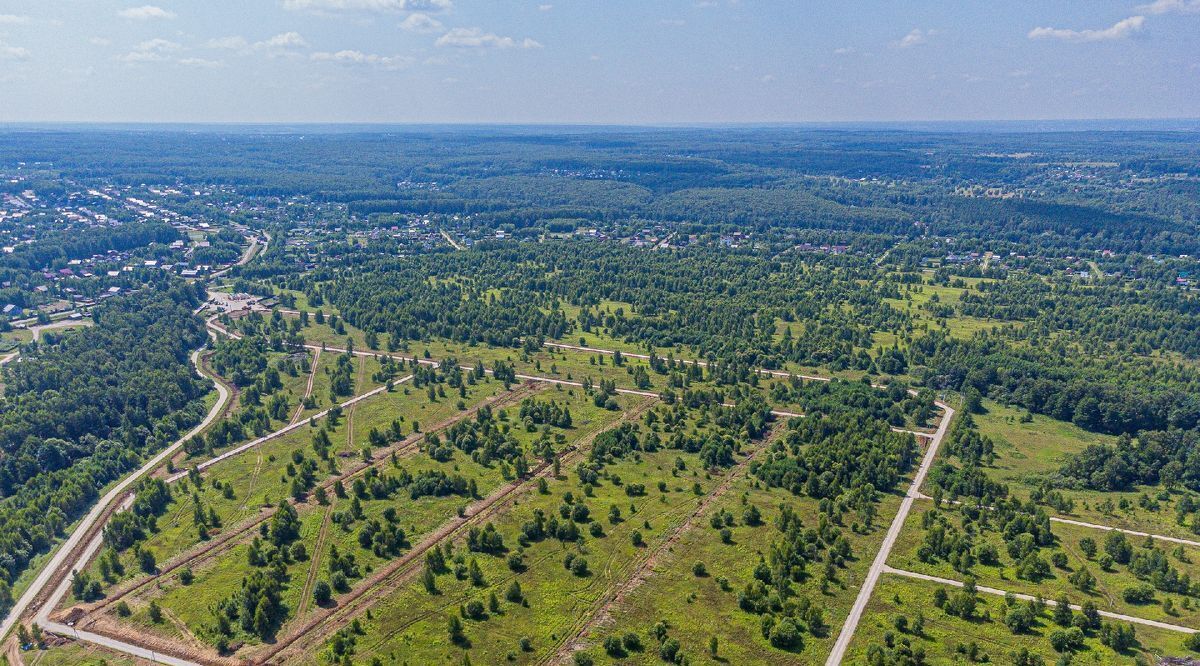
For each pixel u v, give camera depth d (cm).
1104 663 16075
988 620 17550
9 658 16312
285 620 17362
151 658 16212
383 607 17738
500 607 17800
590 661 15925
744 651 16462
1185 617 17738
